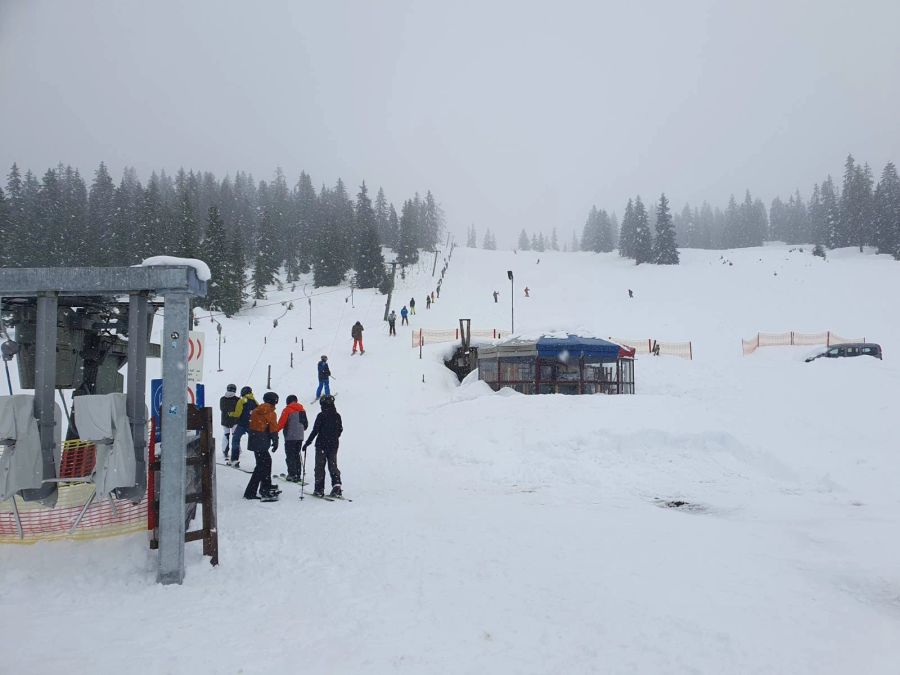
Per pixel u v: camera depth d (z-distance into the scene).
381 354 31.12
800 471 11.38
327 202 108.00
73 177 104.56
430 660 3.70
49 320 5.44
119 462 5.29
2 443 5.20
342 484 11.38
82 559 5.52
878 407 14.87
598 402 16.00
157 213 76.31
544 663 3.68
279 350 35.22
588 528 7.36
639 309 51.75
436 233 134.38
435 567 5.68
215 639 3.99
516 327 44.22
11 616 4.36
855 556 6.10
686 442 12.97
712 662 3.71
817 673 3.60
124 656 3.70
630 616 4.44
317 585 5.15
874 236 97.12
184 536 5.33
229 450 13.02
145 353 5.64
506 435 14.62
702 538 6.84
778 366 22.88
